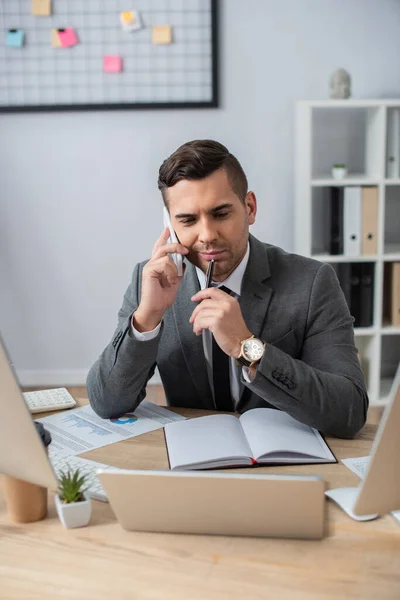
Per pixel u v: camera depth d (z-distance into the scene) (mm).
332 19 3381
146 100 3455
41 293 3646
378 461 898
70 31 3379
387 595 834
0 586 875
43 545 966
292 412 1329
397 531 980
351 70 3422
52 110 3434
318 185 3186
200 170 1379
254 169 3514
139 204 3555
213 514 956
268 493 923
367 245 3225
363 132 3457
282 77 3434
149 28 3385
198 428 1313
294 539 964
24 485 1019
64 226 3580
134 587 864
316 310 1529
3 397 939
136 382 1449
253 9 3373
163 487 946
